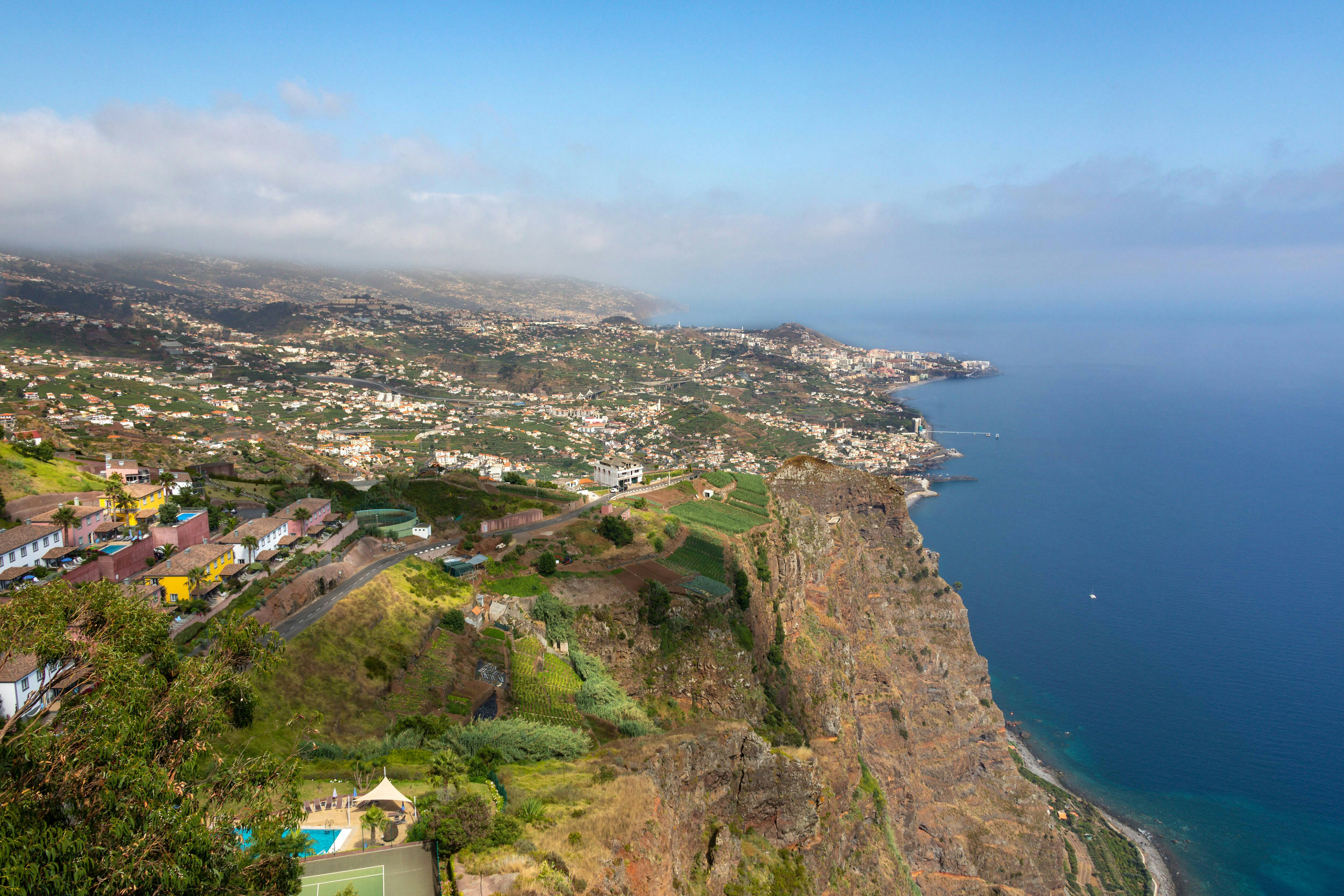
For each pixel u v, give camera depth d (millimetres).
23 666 64688
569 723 87438
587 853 52375
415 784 61344
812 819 92875
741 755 88625
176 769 38500
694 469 198750
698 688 107812
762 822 89812
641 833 58375
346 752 69312
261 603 93312
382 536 126625
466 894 45594
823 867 95188
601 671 100875
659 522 139500
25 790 34062
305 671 81000
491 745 71438
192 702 41469
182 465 182250
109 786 34562
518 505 146500
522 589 112625
